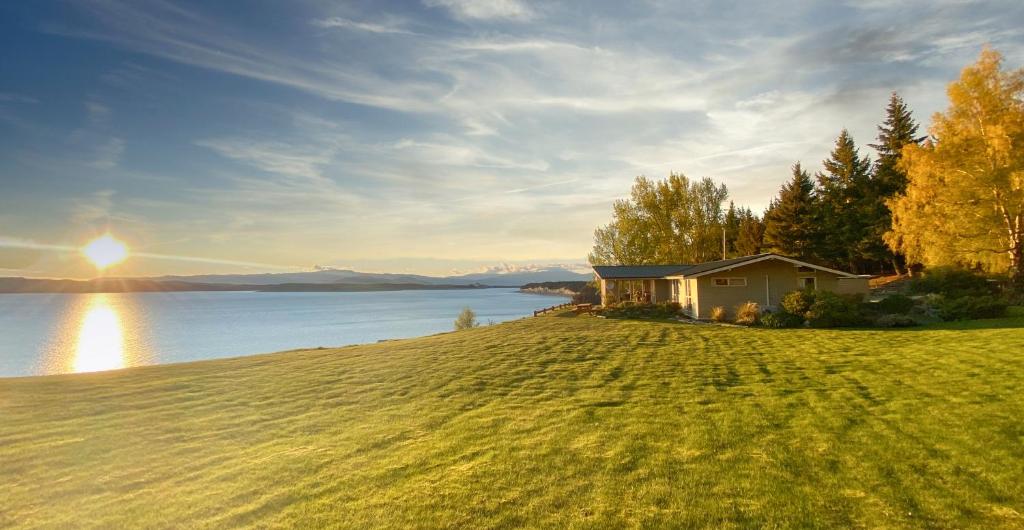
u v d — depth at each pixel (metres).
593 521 5.98
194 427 11.20
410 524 6.14
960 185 31.47
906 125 50.31
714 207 61.56
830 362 14.54
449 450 8.67
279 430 10.65
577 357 17.58
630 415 10.23
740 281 32.44
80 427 11.45
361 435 9.89
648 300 46.88
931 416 8.93
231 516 6.62
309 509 6.69
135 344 58.72
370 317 100.94
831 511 5.94
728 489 6.62
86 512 7.00
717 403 10.81
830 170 56.78
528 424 9.98
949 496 6.12
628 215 62.25
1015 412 8.78
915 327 22.53
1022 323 20.20
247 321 96.56
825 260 54.53
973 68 32.09
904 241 34.12
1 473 8.62
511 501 6.60
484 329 30.75
